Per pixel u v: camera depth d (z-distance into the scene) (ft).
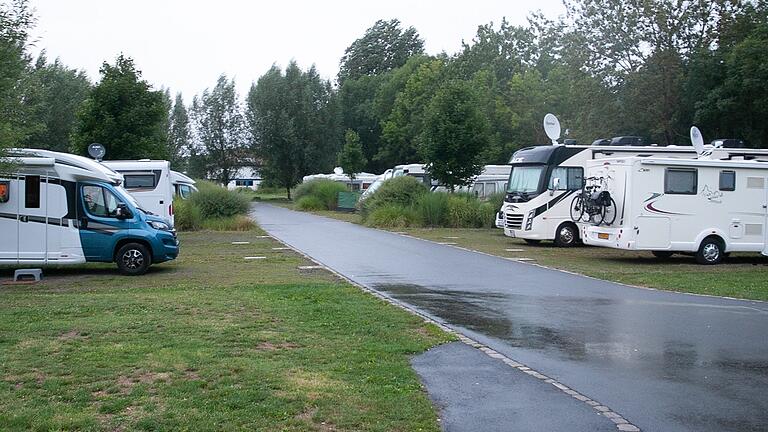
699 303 42.73
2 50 41.88
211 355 26.99
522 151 84.94
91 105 101.04
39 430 18.66
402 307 39.73
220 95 224.33
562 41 155.74
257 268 58.75
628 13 127.54
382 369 25.88
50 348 27.78
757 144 114.01
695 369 27.37
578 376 26.18
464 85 119.14
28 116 48.06
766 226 65.98
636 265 63.93
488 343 31.53
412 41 286.25
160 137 105.40
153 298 41.24
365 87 260.42
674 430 20.34
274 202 206.49
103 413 20.16
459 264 62.34
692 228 64.39
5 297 42.01
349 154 196.85
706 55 117.60
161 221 56.59
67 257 53.78
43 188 53.52
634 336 33.19
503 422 20.75
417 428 19.74
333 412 20.66
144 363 25.49
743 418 21.45
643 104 126.41
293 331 32.17
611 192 65.16
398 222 107.65
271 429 19.12
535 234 79.82
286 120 216.54
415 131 209.15
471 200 110.32
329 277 52.90
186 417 19.79
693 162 64.13
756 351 30.35
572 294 45.96
